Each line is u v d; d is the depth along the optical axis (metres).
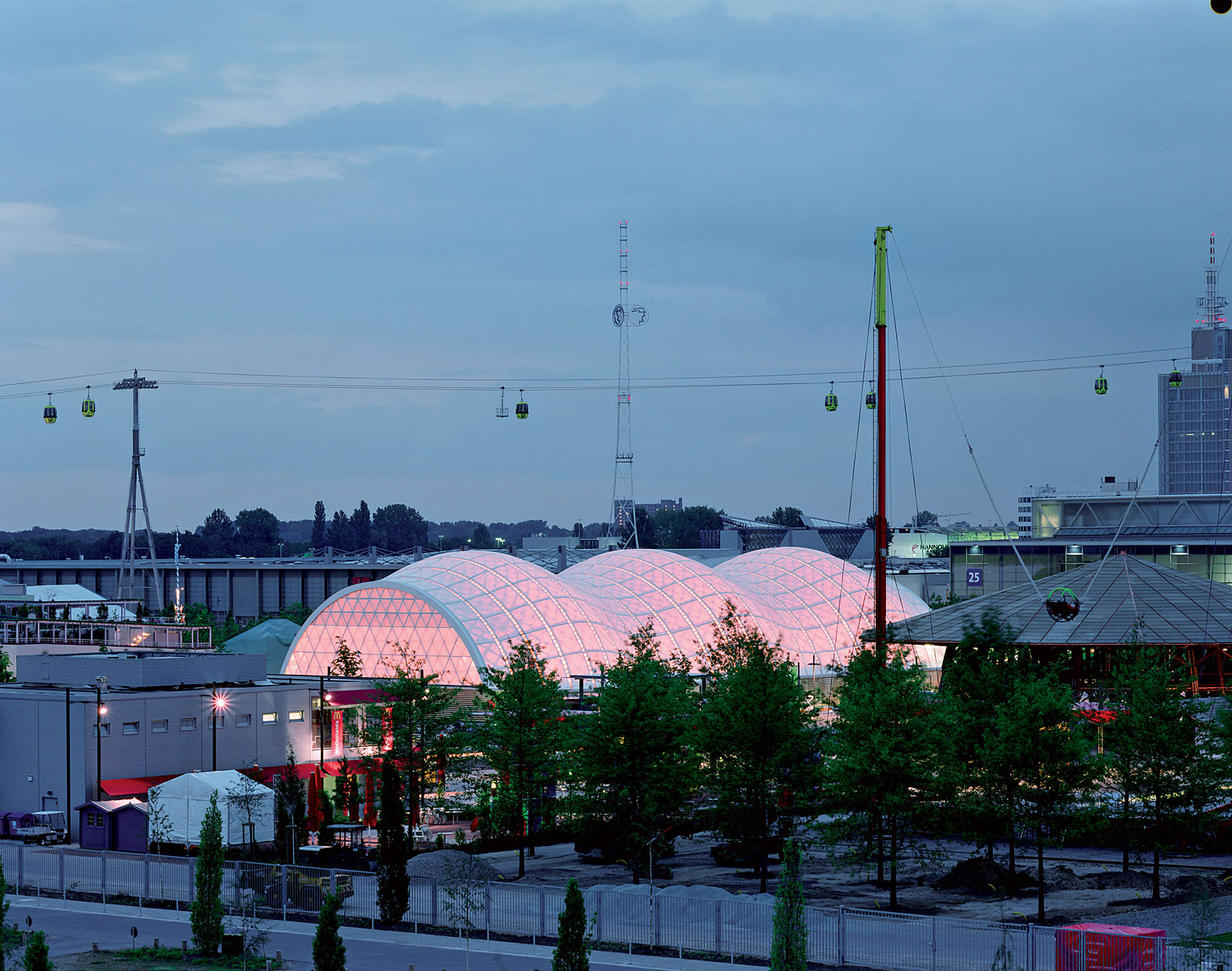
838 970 47.69
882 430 85.38
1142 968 43.72
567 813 73.06
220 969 50.19
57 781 83.31
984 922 51.62
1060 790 60.72
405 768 82.69
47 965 42.81
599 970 49.00
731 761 68.75
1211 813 63.84
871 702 63.78
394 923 57.53
